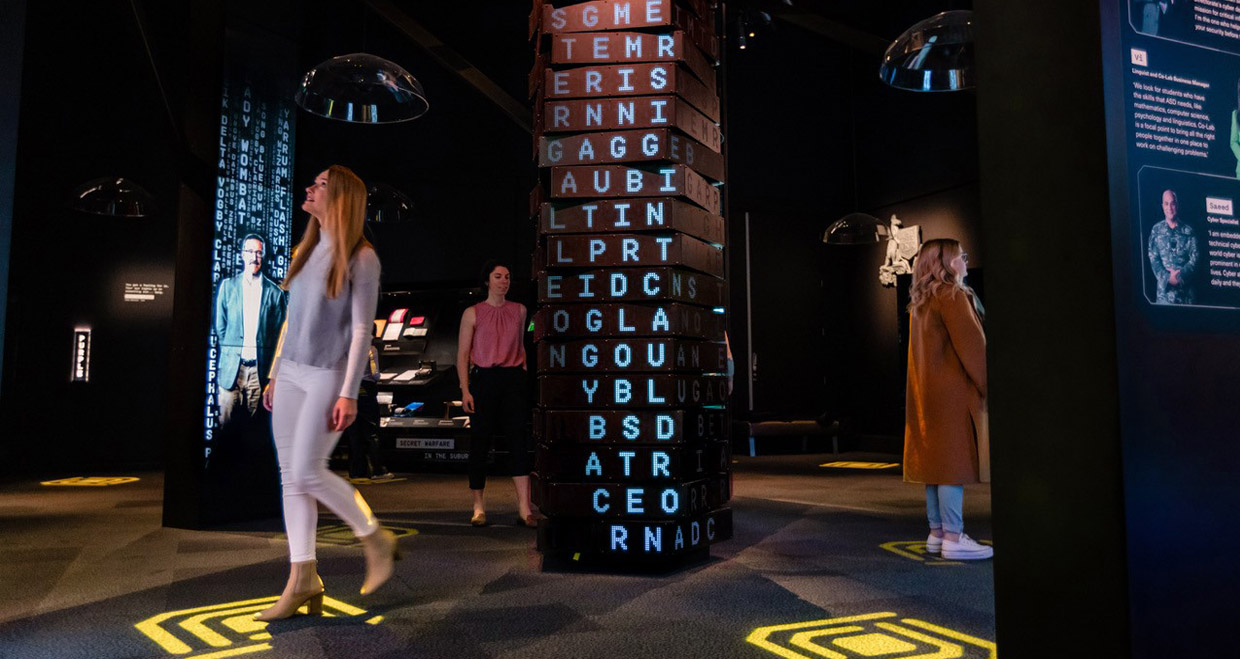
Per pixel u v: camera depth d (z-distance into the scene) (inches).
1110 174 55.6
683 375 137.9
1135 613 53.9
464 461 328.5
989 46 63.6
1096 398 55.8
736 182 450.3
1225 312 59.6
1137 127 57.1
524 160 436.8
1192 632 56.1
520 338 189.3
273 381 109.3
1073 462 57.3
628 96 136.9
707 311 147.4
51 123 349.1
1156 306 56.6
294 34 220.5
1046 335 59.2
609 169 137.4
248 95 204.2
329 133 415.5
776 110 461.4
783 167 461.4
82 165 356.8
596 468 135.9
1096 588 55.7
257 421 201.8
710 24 151.0
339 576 132.6
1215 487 57.8
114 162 364.2
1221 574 57.4
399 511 213.8
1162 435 56.0
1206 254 59.1
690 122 141.0
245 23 203.5
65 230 351.9
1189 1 60.9
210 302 190.9
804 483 282.5
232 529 185.5
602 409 136.3
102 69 362.0
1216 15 61.9
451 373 356.5
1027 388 60.4
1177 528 56.1
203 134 196.5
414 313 382.3
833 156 473.7
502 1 431.2
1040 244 59.6
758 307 453.1
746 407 446.9
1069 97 58.0
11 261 335.9
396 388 357.7
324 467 106.7
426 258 424.5
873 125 452.1
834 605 112.5
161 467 358.3
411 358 369.4
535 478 142.3
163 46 374.9
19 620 105.4
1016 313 61.2
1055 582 58.3
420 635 97.7
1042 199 59.6
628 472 134.6
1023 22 61.2
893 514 205.6
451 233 428.8
